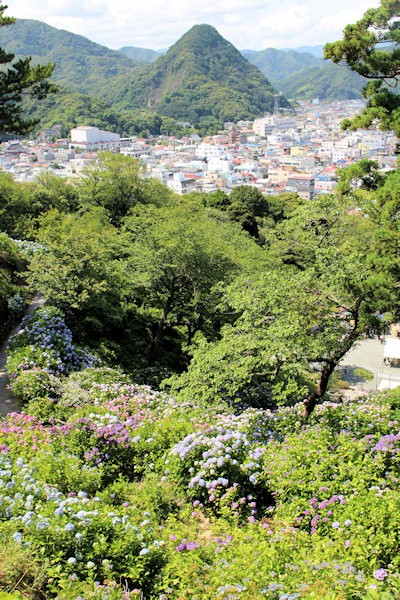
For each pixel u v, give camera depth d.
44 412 12.34
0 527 6.16
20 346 15.98
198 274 20.80
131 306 23.55
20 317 19.73
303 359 11.82
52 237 24.20
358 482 7.88
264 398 17.45
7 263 23.30
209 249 21.08
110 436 9.95
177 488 8.90
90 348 18.94
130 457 9.93
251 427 11.12
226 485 8.59
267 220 67.88
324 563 5.78
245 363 12.56
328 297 11.88
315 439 9.84
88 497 8.22
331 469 8.43
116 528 6.53
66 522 6.43
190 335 22.97
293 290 12.15
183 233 20.84
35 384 13.41
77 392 13.15
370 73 17.72
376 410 12.76
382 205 15.05
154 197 42.59
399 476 8.46
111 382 14.81
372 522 6.77
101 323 20.47
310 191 159.00
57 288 19.16
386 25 16.88
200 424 10.79
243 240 33.03
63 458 8.88
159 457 9.82
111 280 21.02
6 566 5.55
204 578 5.95
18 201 39.19
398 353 38.53
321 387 12.40
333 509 7.43
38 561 5.86
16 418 11.52
